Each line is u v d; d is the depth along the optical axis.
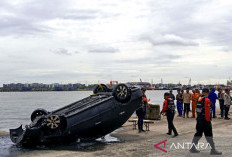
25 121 25.41
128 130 14.99
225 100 18.61
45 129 11.43
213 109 19.52
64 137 11.47
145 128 15.33
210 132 9.12
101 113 11.73
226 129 13.98
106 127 12.12
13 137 12.23
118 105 12.10
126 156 8.98
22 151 10.87
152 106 18.80
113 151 9.84
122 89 12.09
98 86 14.26
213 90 19.53
